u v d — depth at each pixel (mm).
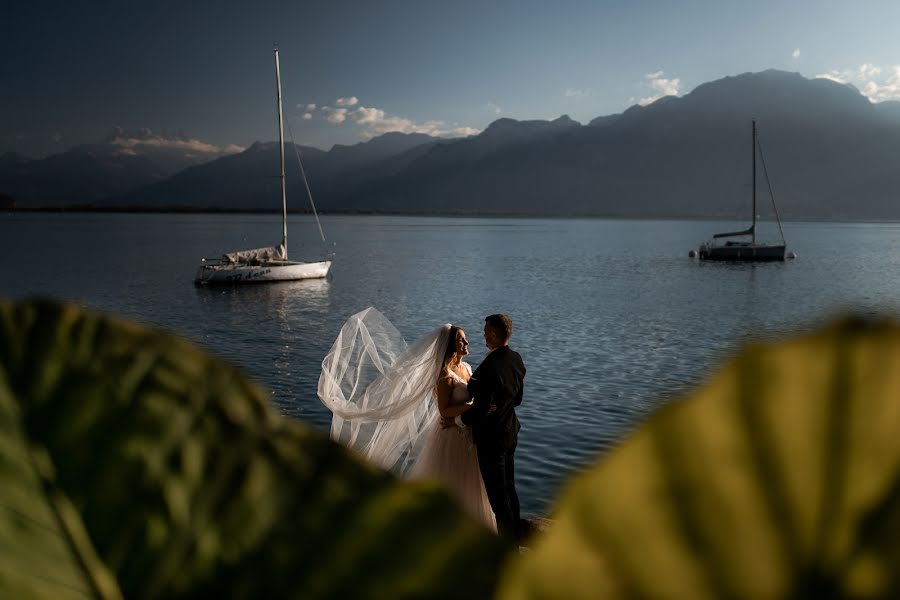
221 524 317
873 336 176
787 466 190
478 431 5727
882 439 181
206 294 44562
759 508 196
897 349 172
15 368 344
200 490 325
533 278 57062
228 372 340
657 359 24391
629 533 207
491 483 5723
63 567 317
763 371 186
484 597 268
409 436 6395
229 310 37875
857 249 104000
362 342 6457
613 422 16094
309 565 300
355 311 37594
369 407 6168
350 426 6270
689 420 195
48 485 329
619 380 20953
